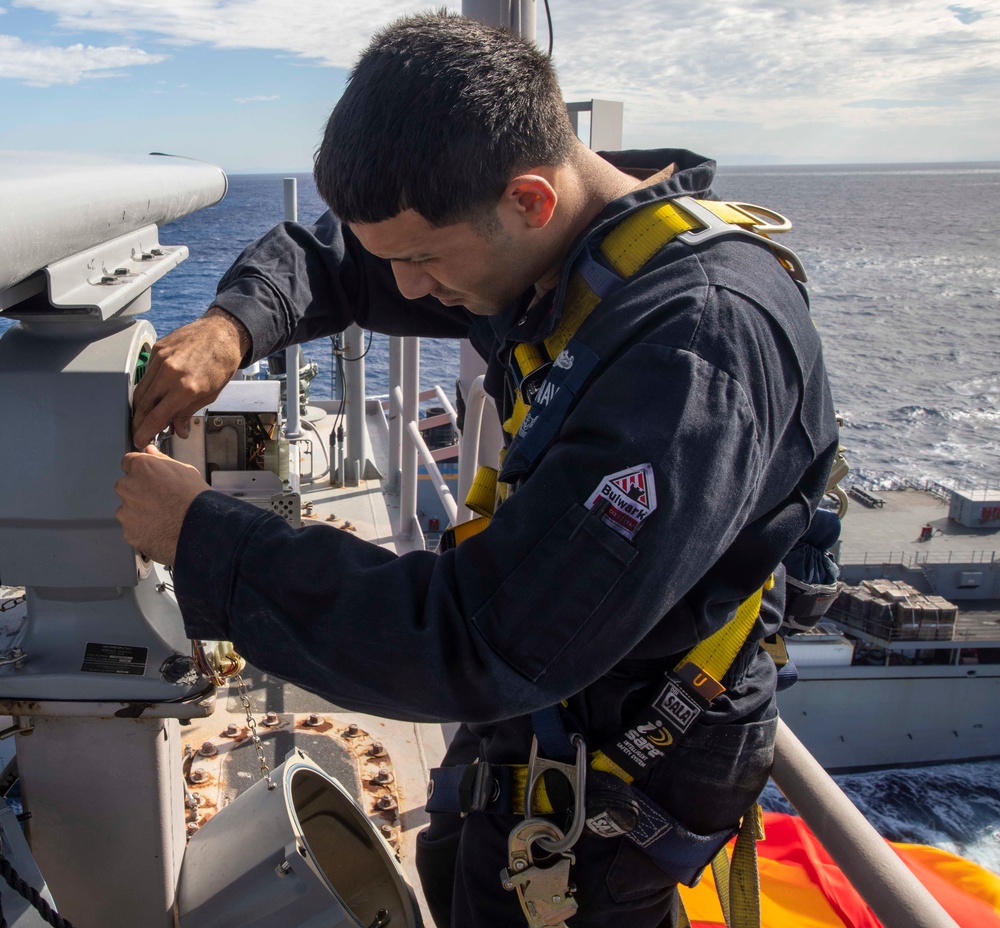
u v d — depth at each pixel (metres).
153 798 1.45
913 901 1.03
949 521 30.83
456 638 0.91
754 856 1.34
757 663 1.32
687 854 1.24
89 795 1.44
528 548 0.90
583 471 0.90
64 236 1.01
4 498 1.25
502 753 1.33
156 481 1.04
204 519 1.00
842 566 27.06
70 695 1.35
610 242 1.09
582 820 1.15
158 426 1.26
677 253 1.03
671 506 0.87
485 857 1.34
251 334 1.41
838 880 3.15
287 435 4.50
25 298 1.11
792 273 1.18
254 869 1.37
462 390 2.38
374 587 0.93
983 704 22.59
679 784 1.21
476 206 0.99
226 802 2.12
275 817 1.41
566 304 1.13
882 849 1.09
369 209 0.99
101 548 1.29
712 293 0.96
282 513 1.49
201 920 1.41
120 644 1.38
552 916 1.21
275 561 0.96
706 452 0.88
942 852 3.62
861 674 22.58
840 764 22.59
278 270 1.54
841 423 1.18
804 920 3.04
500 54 0.98
